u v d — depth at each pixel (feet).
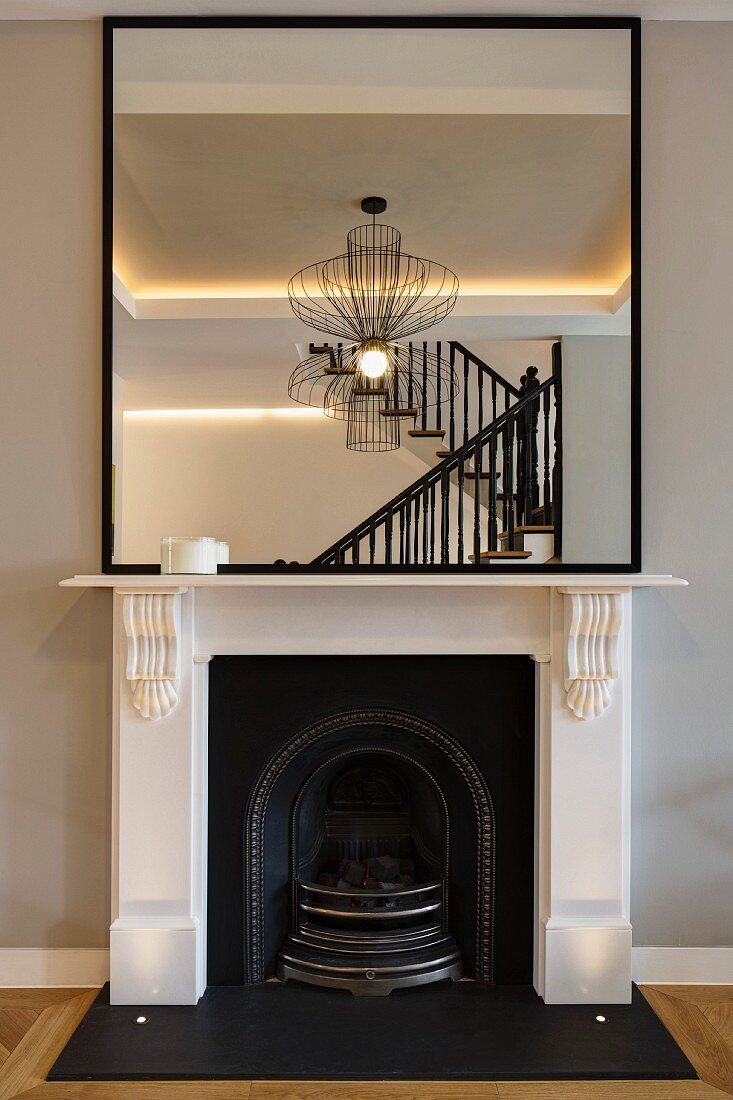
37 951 7.96
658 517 7.97
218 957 7.82
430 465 7.59
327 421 7.62
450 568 7.60
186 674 7.59
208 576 7.25
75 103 7.93
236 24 7.80
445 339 7.64
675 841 8.02
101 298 7.88
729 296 8.01
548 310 7.73
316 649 7.63
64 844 7.93
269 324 7.65
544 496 7.66
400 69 7.81
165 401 7.69
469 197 7.75
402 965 7.72
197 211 7.74
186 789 7.56
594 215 7.80
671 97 7.99
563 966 7.55
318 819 8.43
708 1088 6.39
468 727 7.87
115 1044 6.84
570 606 7.47
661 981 7.99
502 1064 6.59
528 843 7.90
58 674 7.91
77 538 7.88
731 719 8.02
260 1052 6.74
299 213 7.71
